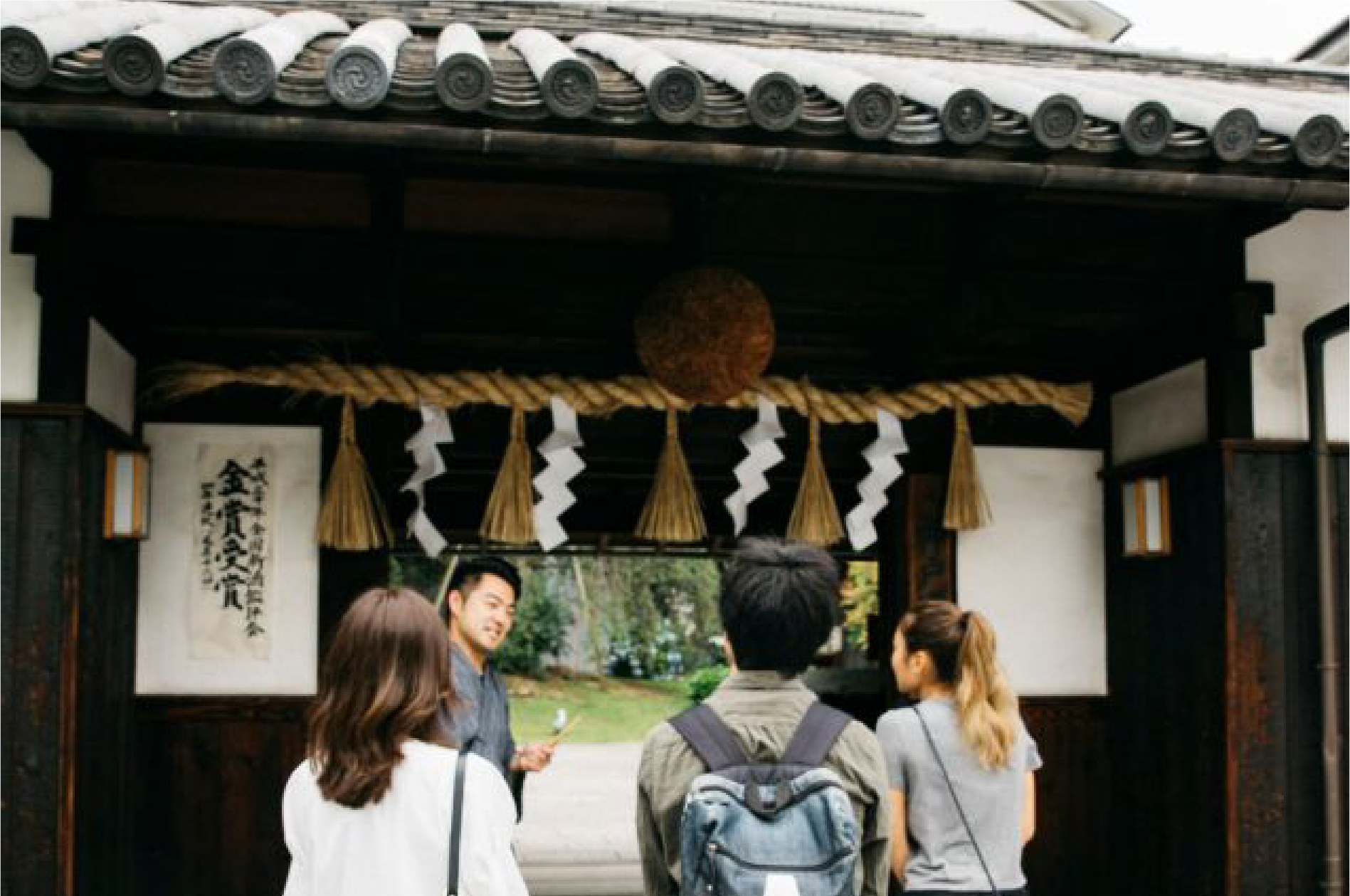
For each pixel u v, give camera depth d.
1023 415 5.99
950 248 4.86
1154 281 4.99
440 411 5.34
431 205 4.62
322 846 2.47
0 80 3.04
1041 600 5.91
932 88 3.64
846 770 2.49
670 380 4.71
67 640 4.12
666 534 5.47
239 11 4.55
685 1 8.94
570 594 26.20
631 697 24.64
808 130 3.38
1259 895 4.79
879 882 2.54
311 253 4.51
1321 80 6.09
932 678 3.54
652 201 4.72
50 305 4.27
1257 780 4.83
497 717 4.11
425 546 5.43
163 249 4.43
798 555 2.61
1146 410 5.67
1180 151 3.58
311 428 5.44
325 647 5.32
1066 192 4.66
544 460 5.75
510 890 2.49
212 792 5.23
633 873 9.13
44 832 4.05
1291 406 5.02
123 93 3.11
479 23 5.08
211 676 5.28
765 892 2.29
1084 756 5.84
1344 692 4.87
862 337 5.82
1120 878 5.71
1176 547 5.30
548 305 4.84
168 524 5.32
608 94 3.36
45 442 4.18
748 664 2.58
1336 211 4.95
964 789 3.35
